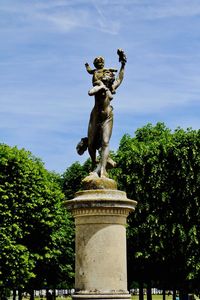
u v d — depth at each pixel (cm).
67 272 5278
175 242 4031
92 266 1189
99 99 1305
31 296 5375
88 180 1259
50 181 4747
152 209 4100
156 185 4069
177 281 4403
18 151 4209
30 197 4131
